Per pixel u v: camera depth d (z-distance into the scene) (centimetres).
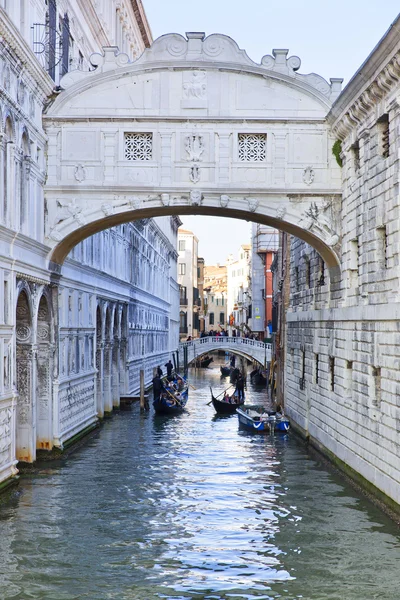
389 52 1706
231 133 2330
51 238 2305
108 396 3628
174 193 2322
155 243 5700
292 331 3306
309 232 2334
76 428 2755
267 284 7581
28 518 1761
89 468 2330
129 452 2631
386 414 1819
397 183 1766
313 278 2825
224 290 13762
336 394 2364
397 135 1775
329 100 2311
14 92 1959
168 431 3177
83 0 2930
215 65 2312
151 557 1509
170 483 2139
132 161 2319
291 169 2331
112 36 3762
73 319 2703
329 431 2459
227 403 3850
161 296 6234
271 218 2362
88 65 3142
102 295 3319
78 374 2783
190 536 1642
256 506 1886
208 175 2325
